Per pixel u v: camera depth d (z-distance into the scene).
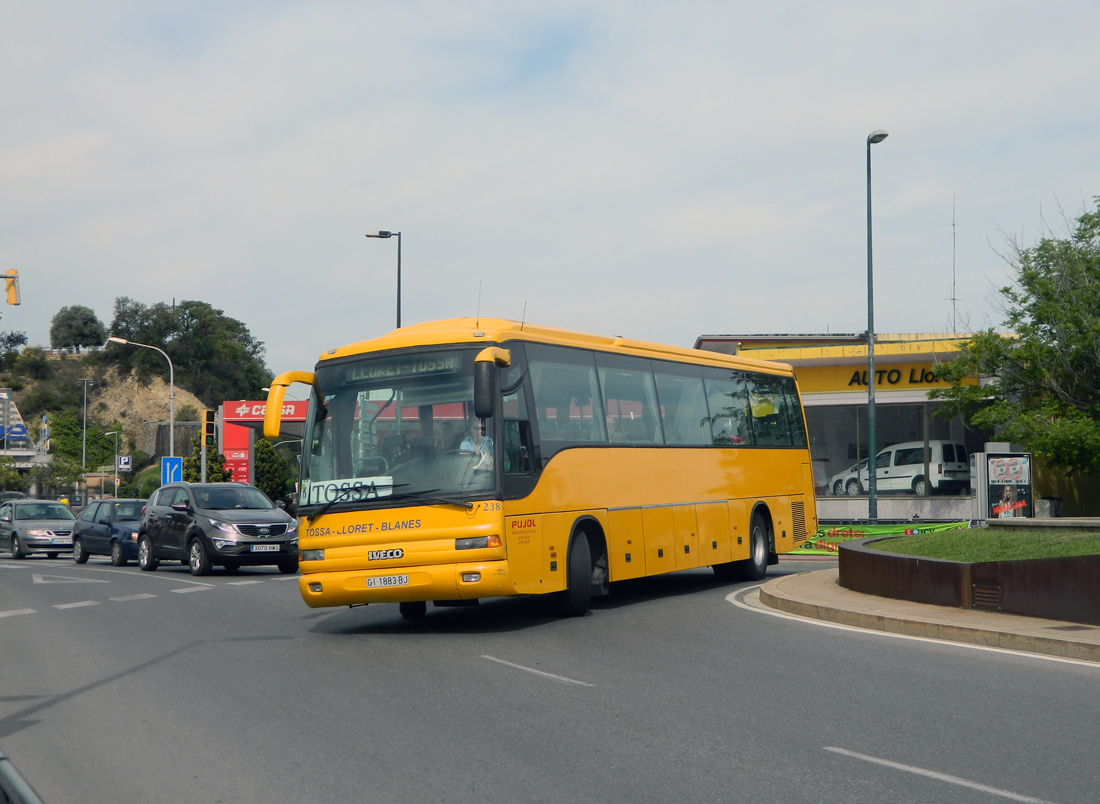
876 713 8.12
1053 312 31.67
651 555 16.34
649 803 5.83
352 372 13.59
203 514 24.36
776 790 6.06
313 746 7.26
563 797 5.95
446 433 13.00
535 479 13.62
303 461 13.46
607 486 15.38
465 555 12.59
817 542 29.80
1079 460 31.64
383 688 9.38
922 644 11.65
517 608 15.96
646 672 10.02
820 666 10.27
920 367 38.16
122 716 8.47
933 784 6.17
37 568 28.11
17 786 3.42
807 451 22.47
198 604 17.22
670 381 17.67
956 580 13.47
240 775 6.57
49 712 8.72
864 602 14.42
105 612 16.27
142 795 6.20
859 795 5.95
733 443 19.42
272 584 21.27
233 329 166.00
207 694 9.30
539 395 14.09
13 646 12.73
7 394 126.56
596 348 15.76
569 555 14.35
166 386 155.50
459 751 7.04
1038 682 9.35
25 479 102.12
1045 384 33.25
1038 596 12.38
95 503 31.06
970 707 8.33
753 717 8.01
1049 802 5.81
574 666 10.42
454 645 12.03
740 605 15.73
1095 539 14.33
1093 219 32.22
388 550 12.77
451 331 13.48
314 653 11.61
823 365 38.94
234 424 74.81
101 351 165.00
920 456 38.25
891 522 29.64
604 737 7.39
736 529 19.14
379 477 13.01
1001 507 28.56
